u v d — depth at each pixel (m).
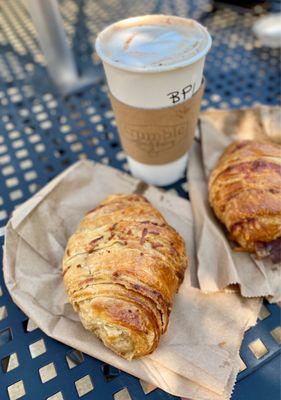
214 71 0.45
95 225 0.28
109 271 0.24
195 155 0.36
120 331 0.23
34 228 0.29
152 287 0.24
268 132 0.36
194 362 0.23
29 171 0.36
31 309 0.25
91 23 0.55
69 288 0.25
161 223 0.28
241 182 0.29
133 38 0.28
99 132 0.40
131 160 0.34
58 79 0.45
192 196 0.33
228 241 0.30
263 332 0.25
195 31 0.28
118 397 0.24
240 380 0.23
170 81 0.26
